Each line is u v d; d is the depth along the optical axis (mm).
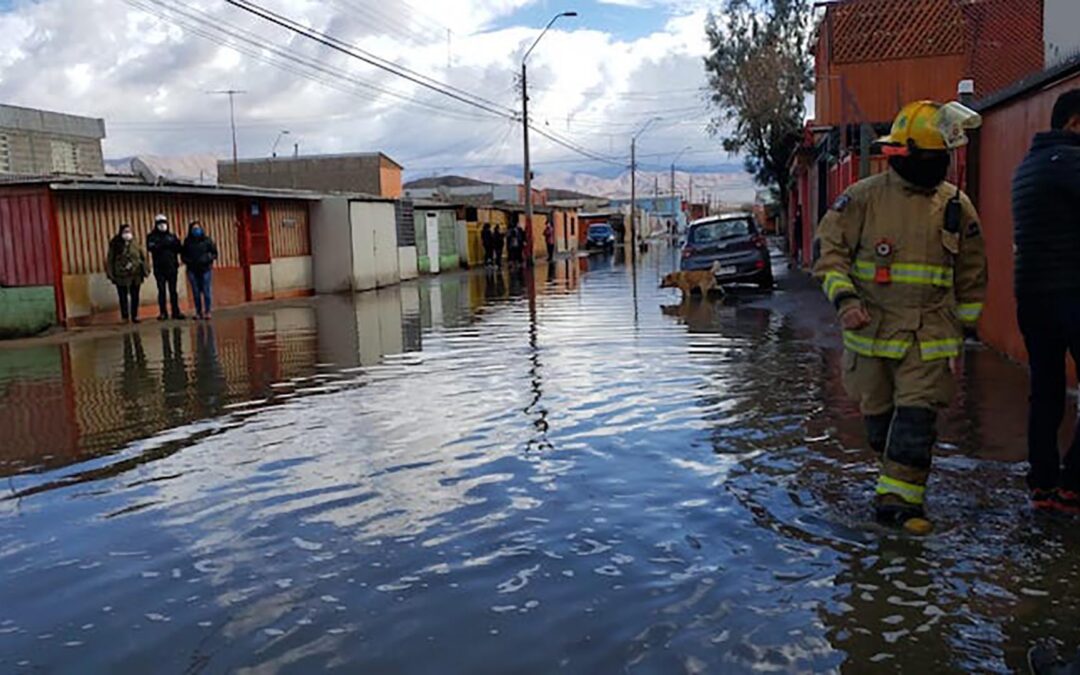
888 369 4504
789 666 3109
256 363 11297
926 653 3160
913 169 4391
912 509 4332
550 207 57031
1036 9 19234
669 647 3264
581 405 7578
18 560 4414
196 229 18125
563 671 3129
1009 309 8695
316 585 3953
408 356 11336
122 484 5738
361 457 6137
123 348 13594
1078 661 2910
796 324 13234
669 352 10664
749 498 4855
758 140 40938
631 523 4562
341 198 25797
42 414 8297
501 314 16891
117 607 3809
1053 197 4301
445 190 69625
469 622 3527
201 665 3275
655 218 99562
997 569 3791
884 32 20062
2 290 15938
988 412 6504
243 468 5988
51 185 16828
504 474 5547
